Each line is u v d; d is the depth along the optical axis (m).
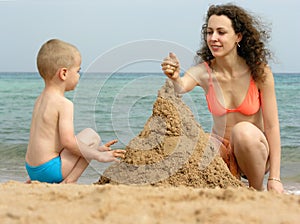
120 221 2.15
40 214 2.23
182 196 2.59
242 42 3.84
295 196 2.75
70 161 3.73
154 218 2.20
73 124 3.69
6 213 2.22
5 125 12.86
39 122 3.73
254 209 2.37
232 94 3.92
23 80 34.69
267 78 3.86
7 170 7.27
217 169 3.70
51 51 3.74
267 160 3.98
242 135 3.70
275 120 3.88
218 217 2.21
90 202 2.45
